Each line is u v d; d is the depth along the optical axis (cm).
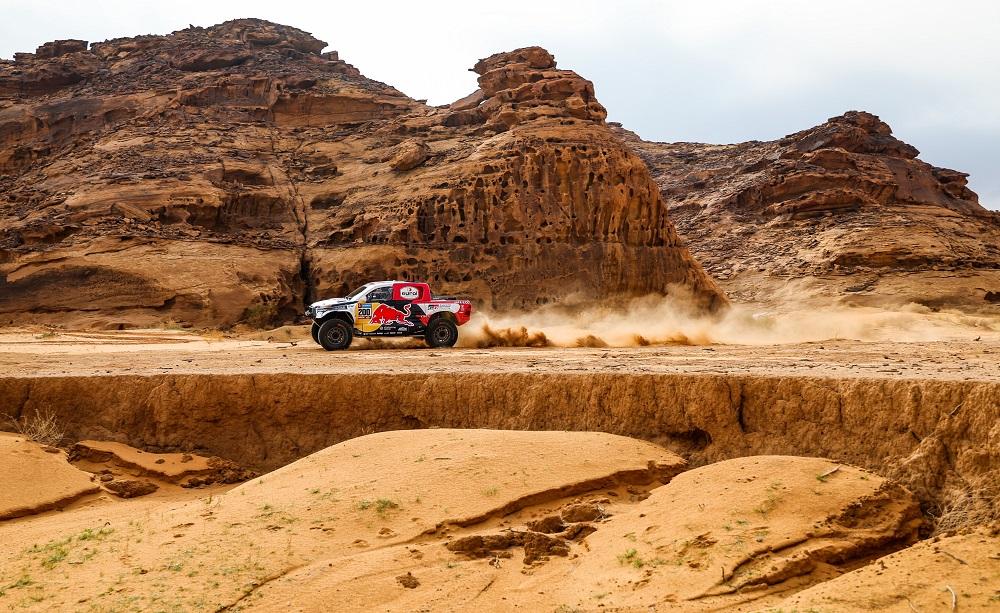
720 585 766
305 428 1553
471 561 870
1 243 4441
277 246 4734
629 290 4756
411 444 1198
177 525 976
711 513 894
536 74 5653
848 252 7138
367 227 4769
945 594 661
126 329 3850
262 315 4122
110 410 1588
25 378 1611
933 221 8088
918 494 995
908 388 1102
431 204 4650
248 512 998
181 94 6359
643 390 1352
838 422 1163
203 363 1939
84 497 1238
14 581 830
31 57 8306
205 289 4178
